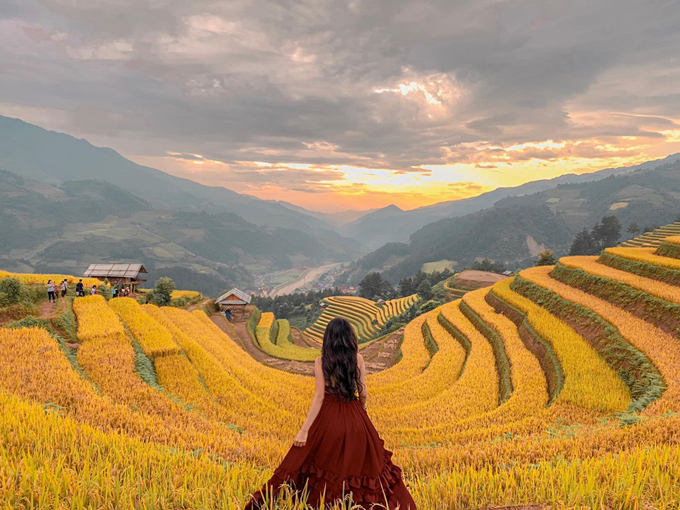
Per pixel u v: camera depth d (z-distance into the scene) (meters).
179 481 5.75
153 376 20.11
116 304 32.88
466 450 10.49
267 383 25.22
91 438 6.84
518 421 15.91
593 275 36.22
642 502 4.93
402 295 197.75
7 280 24.09
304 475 4.12
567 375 20.05
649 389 16.31
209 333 40.38
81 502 4.49
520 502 5.46
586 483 5.59
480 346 32.81
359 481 3.93
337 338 4.10
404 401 23.88
